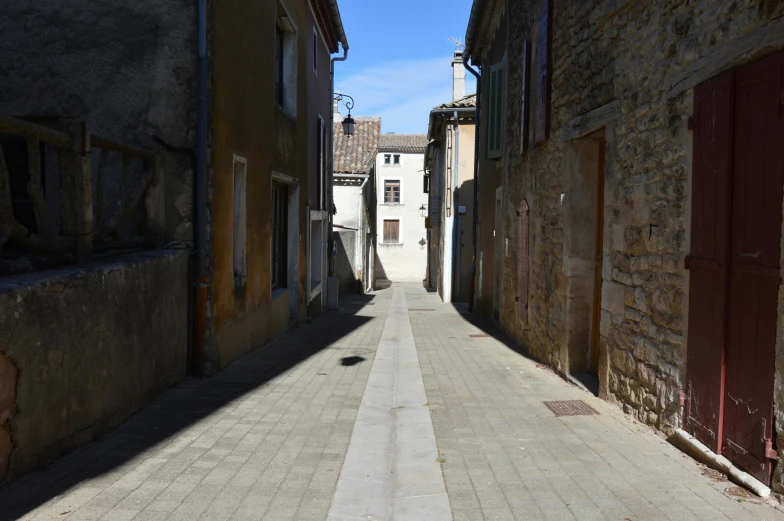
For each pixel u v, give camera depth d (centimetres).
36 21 644
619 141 520
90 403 419
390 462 403
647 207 463
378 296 2428
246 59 772
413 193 4269
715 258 365
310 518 311
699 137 386
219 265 673
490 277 1347
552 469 376
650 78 460
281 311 1038
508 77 1074
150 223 619
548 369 735
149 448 413
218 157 666
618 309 520
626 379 504
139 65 638
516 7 1000
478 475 369
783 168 302
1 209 370
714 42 368
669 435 423
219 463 389
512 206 1023
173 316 589
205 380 631
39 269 404
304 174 1234
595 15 583
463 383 650
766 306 316
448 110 1928
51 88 644
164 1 635
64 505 312
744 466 336
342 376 693
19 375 337
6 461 329
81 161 449
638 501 321
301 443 438
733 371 347
